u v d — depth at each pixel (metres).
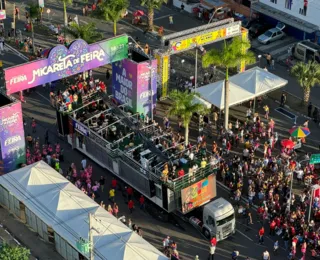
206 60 69.75
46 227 57.38
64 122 69.69
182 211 60.03
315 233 57.00
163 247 57.41
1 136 63.56
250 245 58.19
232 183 63.84
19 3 97.50
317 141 71.06
